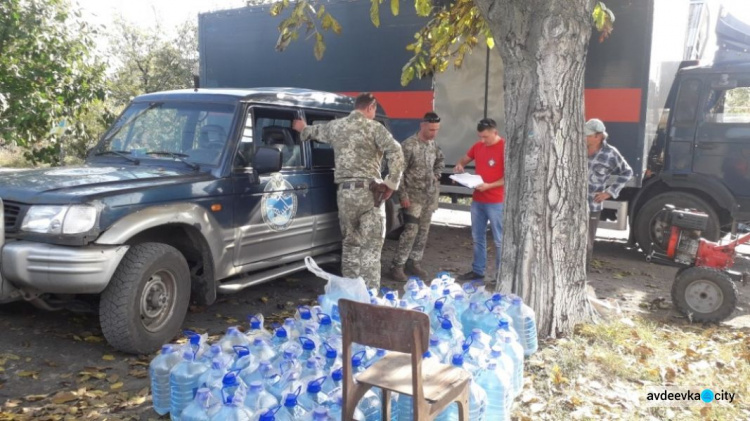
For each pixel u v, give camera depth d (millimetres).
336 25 5641
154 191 4234
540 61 4625
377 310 2600
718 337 5047
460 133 8742
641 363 4371
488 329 4020
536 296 4785
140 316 4172
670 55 8273
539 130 4691
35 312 5098
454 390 2750
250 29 9953
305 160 5699
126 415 3531
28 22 9062
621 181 6316
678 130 7684
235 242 4836
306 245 5668
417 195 6422
